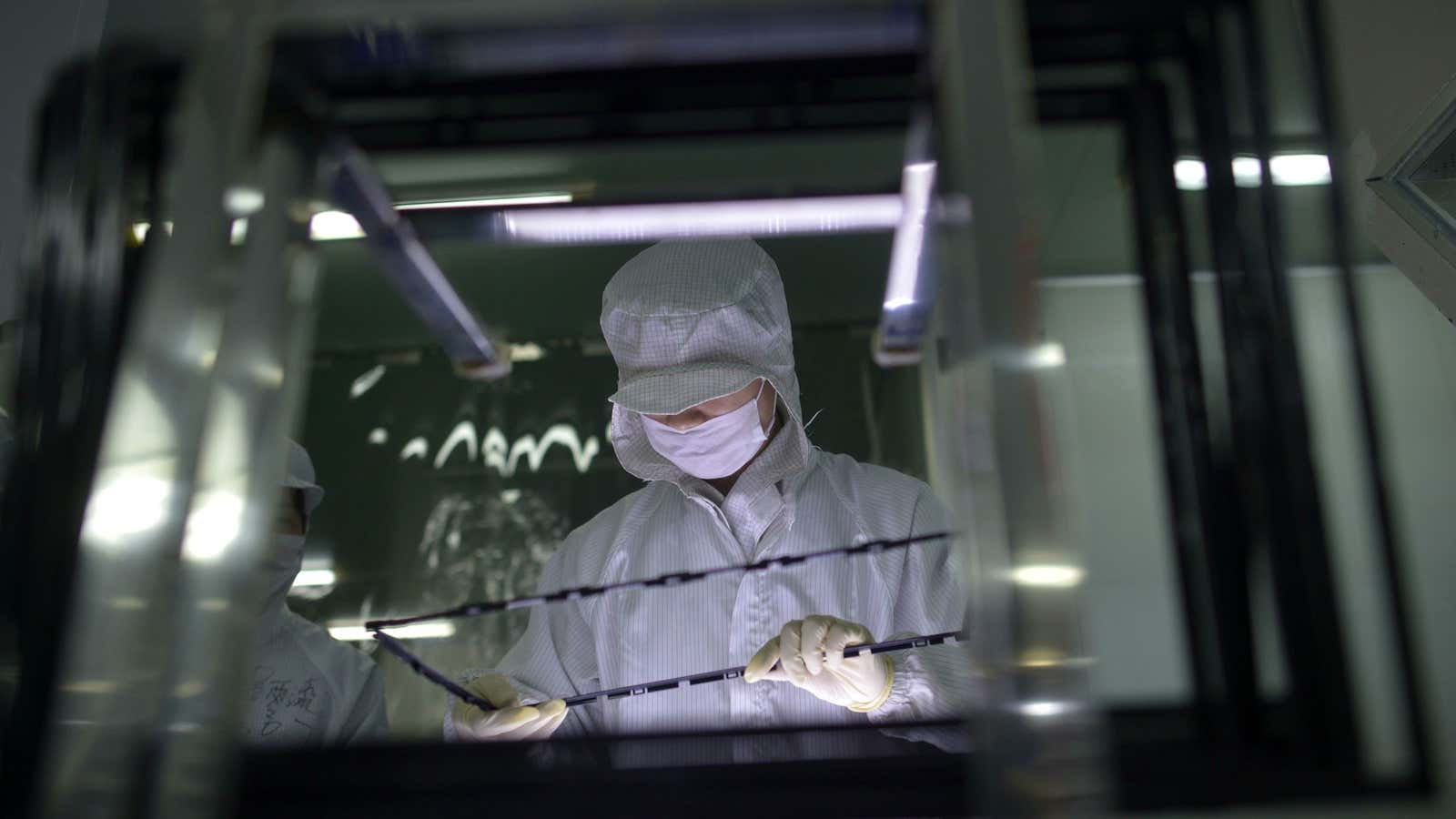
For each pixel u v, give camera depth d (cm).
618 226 203
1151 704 117
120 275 119
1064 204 327
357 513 429
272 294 116
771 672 148
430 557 422
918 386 414
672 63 140
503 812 95
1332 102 127
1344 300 120
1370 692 105
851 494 184
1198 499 127
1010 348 96
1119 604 339
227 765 98
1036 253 98
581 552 187
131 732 94
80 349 116
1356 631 125
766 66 140
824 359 425
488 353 309
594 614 177
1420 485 251
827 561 173
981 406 98
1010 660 91
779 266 397
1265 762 101
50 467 111
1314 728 105
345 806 97
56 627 105
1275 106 128
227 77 115
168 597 99
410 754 102
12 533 109
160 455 101
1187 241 136
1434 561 246
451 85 139
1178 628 125
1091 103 143
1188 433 130
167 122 124
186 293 105
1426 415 253
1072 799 88
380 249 221
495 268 392
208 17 118
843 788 96
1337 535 115
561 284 403
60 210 121
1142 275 141
